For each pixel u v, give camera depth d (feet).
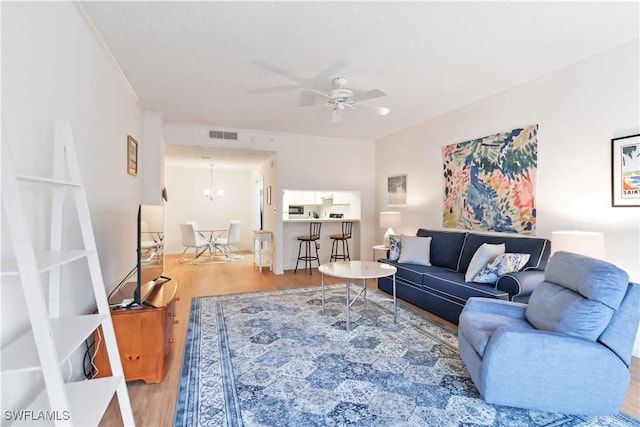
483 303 7.79
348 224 21.44
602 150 8.89
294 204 24.32
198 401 6.32
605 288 5.74
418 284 12.14
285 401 6.35
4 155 3.24
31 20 4.91
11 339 4.31
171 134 16.43
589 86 9.18
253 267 20.71
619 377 5.66
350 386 6.88
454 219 14.23
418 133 16.49
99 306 5.22
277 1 6.54
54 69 5.64
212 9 6.81
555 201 10.16
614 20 7.22
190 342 9.04
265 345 8.86
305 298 13.44
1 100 4.19
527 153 11.02
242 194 30.14
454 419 5.83
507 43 8.29
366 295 13.93
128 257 10.90
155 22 7.29
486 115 12.59
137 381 7.13
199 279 17.08
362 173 20.53
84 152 7.02
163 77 10.42
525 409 6.09
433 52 8.77
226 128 17.33
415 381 7.09
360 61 9.32
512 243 10.70
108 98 8.80
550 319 6.39
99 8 6.74
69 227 6.18
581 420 5.81
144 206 7.61
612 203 8.65
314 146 19.35
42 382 4.98
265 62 9.37
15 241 3.29
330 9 6.81
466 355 6.91
